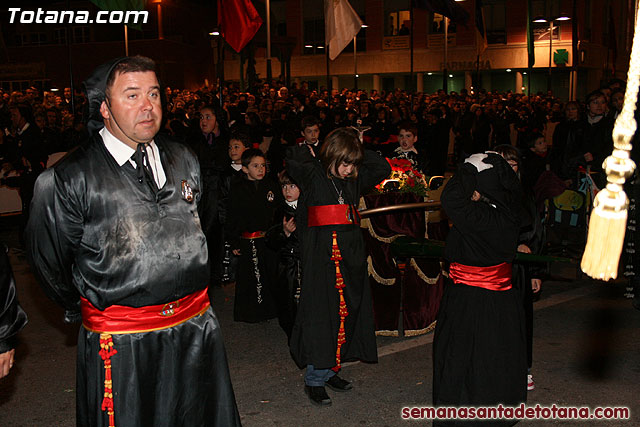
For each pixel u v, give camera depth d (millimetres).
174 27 41062
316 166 4441
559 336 5652
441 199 3588
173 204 2764
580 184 8055
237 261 6297
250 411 4367
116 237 2641
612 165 1172
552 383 4691
